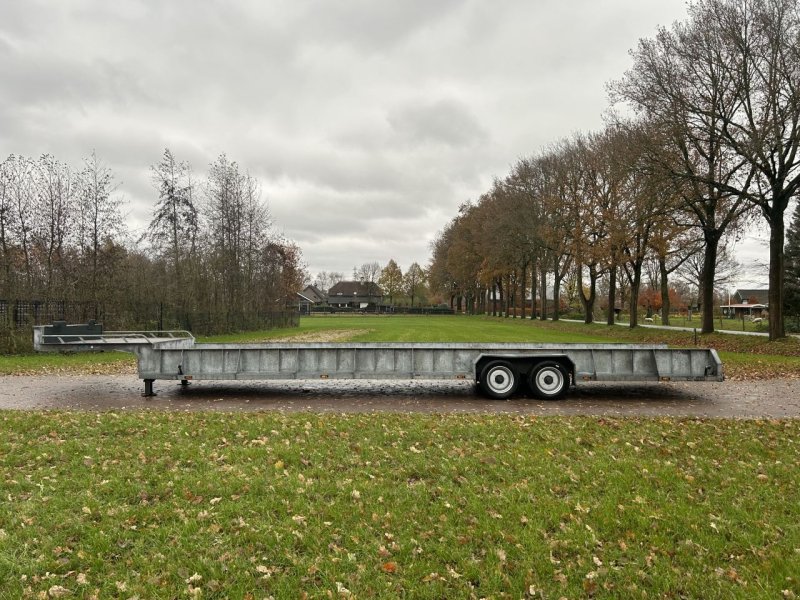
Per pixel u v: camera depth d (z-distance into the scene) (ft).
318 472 18.94
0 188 75.41
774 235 72.38
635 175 82.74
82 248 80.89
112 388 40.60
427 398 36.22
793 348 65.21
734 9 69.72
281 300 149.28
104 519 15.01
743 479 18.31
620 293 227.20
